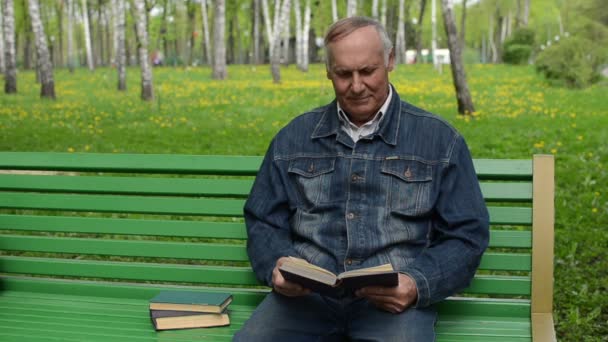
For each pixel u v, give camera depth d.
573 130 11.84
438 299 2.62
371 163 2.76
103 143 11.20
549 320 2.84
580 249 5.28
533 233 2.89
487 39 71.25
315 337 2.71
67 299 3.28
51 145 11.02
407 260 2.73
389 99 2.81
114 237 5.60
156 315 2.93
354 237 2.73
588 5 30.64
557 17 64.62
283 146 2.91
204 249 3.21
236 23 55.56
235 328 2.93
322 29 41.91
